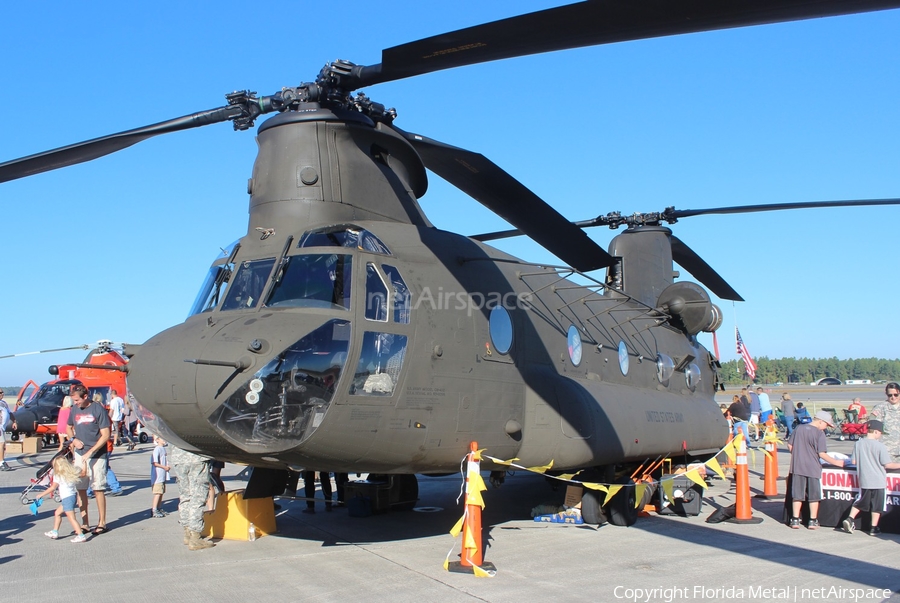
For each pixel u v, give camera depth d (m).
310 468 6.87
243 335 6.41
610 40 4.70
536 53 5.07
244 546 7.85
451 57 5.36
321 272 6.91
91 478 8.76
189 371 6.29
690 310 12.77
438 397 7.11
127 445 24.83
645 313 12.54
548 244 8.77
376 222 7.59
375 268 7.03
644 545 8.07
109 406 23.16
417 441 6.95
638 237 12.90
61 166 7.16
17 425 22.25
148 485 13.54
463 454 7.44
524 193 7.52
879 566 7.17
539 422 8.23
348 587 6.23
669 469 11.36
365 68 7.02
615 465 10.41
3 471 16.09
